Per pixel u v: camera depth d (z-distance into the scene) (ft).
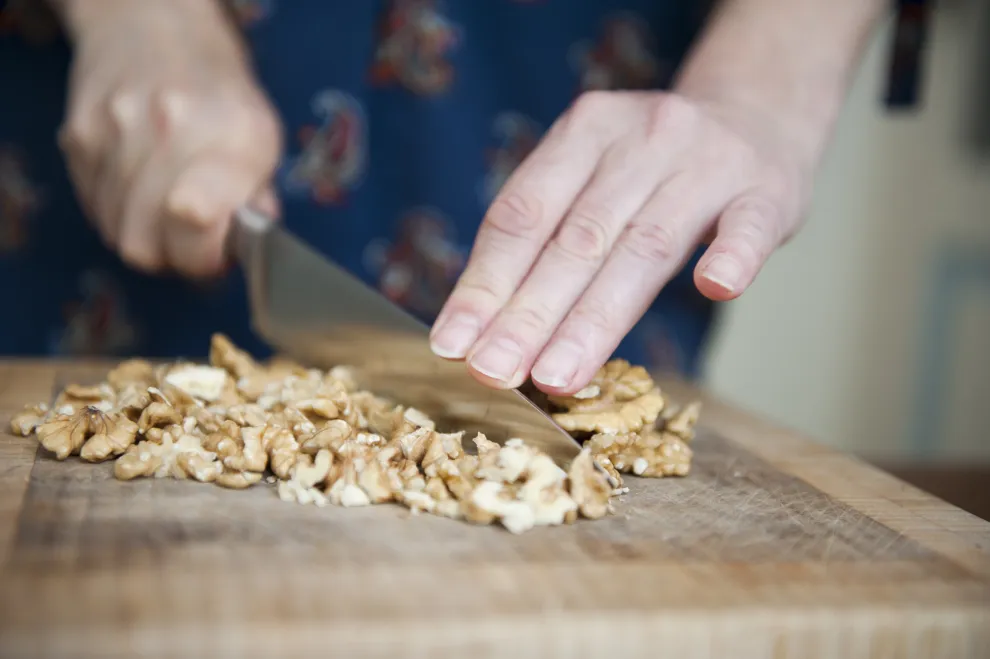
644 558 1.21
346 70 2.18
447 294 2.25
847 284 3.37
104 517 1.23
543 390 1.36
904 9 2.13
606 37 2.20
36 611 1.06
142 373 1.66
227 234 1.84
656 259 1.43
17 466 1.36
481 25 2.18
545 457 1.31
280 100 2.19
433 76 2.18
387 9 2.17
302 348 1.76
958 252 3.34
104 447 1.38
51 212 2.26
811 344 3.42
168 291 2.28
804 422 3.47
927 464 1.97
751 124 1.60
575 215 1.44
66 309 2.29
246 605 1.08
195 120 1.83
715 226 1.50
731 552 1.23
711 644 1.11
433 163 2.20
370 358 1.61
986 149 3.24
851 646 1.13
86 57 1.94
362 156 2.22
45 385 1.72
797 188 1.56
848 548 1.25
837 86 1.74
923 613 1.13
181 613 1.07
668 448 1.47
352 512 1.28
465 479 1.32
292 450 1.36
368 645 1.06
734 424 1.70
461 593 1.12
